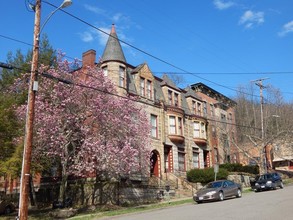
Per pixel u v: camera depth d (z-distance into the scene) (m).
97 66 29.33
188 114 43.81
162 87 41.03
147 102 36.62
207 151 46.59
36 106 23.98
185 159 41.06
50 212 24.09
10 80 30.92
